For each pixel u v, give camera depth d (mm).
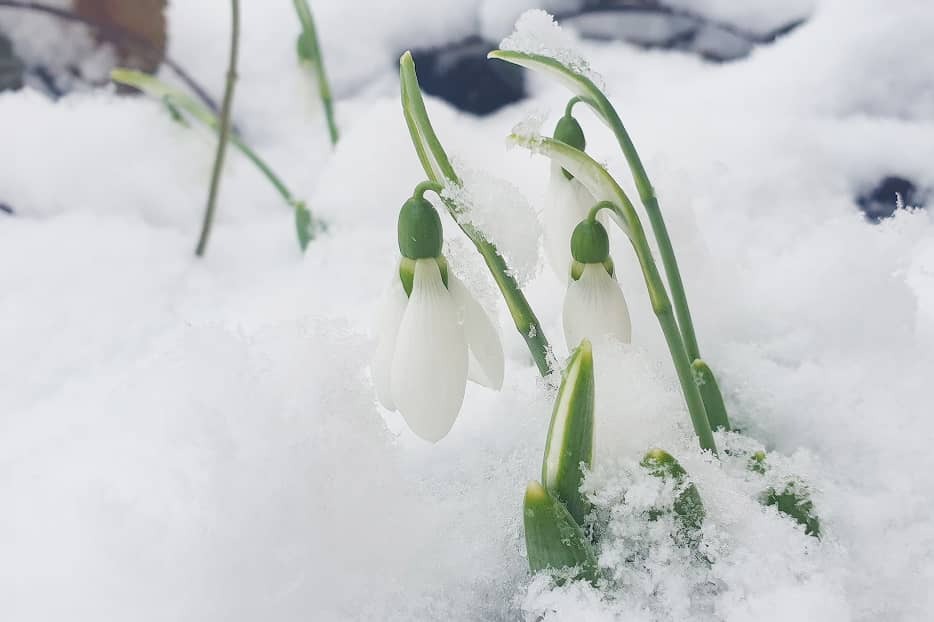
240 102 569
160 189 513
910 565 265
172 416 257
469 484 285
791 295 320
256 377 260
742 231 373
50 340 397
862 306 314
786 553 258
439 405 250
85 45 561
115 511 257
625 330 263
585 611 251
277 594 253
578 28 598
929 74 515
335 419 260
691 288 316
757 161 431
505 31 595
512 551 268
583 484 255
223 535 252
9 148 526
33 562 270
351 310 361
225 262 463
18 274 452
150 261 461
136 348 393
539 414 277
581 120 473
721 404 279
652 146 416
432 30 596
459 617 262
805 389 301
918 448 286
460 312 253
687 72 552
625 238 312
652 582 256
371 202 401
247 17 604
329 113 446
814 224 384
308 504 255
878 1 563
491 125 522
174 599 252
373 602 258
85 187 515
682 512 258
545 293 329
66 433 332
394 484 265
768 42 569
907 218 321
